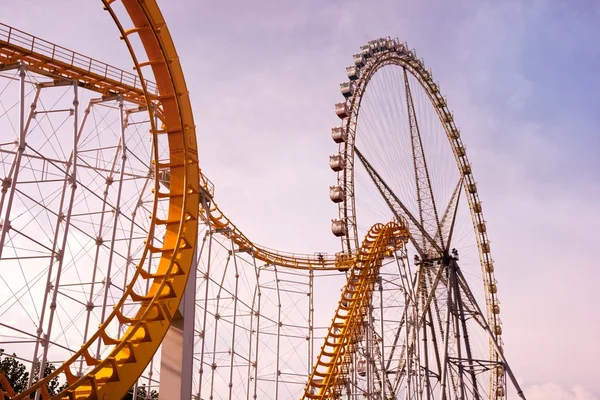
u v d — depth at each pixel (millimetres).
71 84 39562
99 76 41969
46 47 39094
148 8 40344
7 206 33219
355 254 64125
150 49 40094
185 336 39281
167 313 35625
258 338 59000
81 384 29281
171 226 40031
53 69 39875
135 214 45750
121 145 41844
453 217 71938
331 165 66000
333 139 67250
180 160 41438
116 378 31094
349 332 56188
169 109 41219
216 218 52969
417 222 66188
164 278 35469
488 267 80750
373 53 73500
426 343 63688
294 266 64938
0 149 36844
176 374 38594
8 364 69625
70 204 36375
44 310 34656
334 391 53500
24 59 38500
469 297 71125
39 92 39719
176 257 38656
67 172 39406
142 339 33875
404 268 64438
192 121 42062
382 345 59188
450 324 67500
